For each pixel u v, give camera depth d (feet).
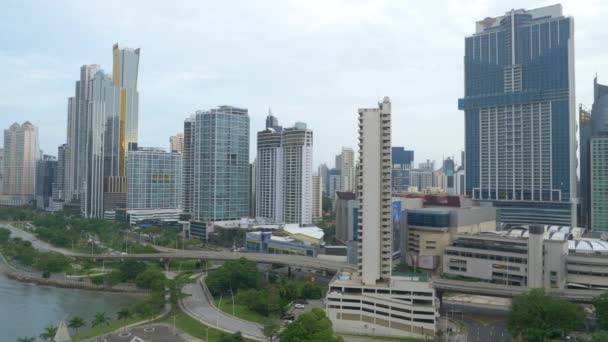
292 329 564.30
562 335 625.82
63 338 619.26
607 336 549.13
